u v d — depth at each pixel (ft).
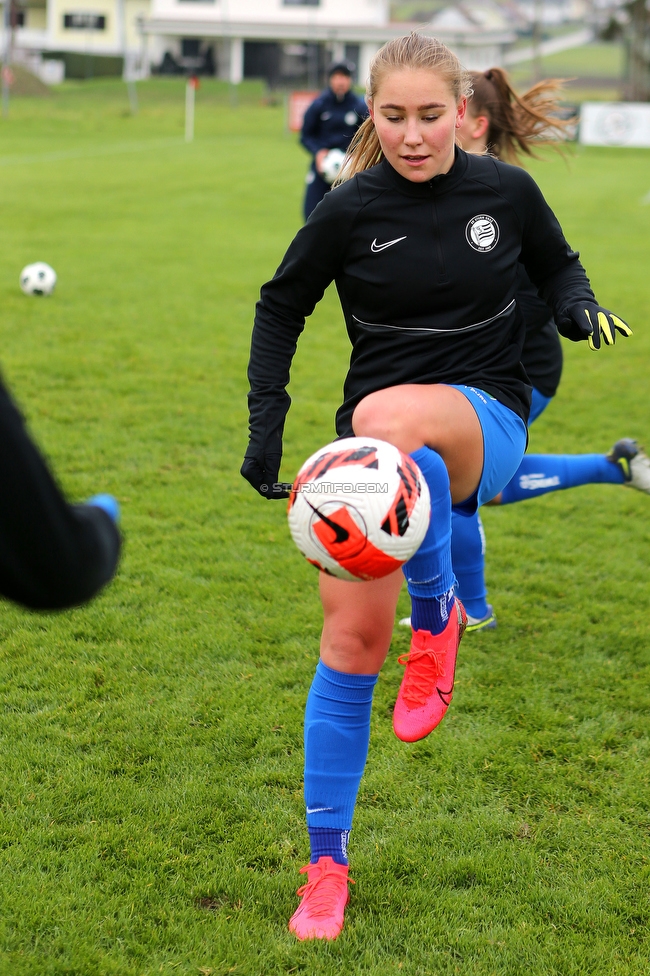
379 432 7.48
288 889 8.41
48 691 11.37
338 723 7.91
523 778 9.93
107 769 9.96
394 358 8.11
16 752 10.18
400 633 12.96
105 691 11.39
